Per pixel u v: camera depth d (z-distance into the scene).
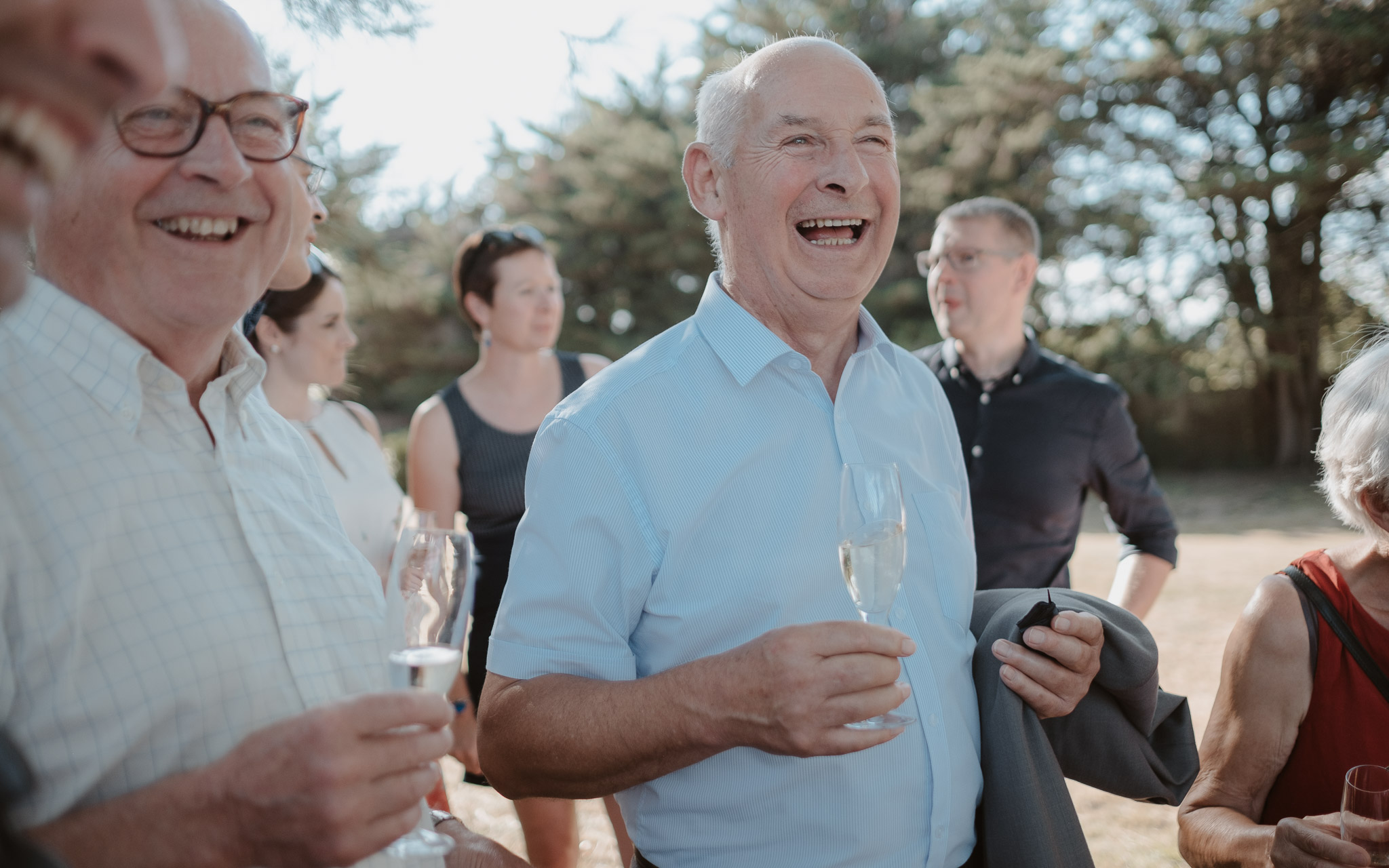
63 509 0.96
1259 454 19.17
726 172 1.70
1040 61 18.72
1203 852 1.69
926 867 1.49
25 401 0.98
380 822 0.92
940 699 1.55
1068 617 1.47
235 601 1.06
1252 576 8.44
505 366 2.99
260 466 1.20
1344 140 16.94
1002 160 19.31
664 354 1.66
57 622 0.94
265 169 1.09
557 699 1.42
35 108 0.50
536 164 23.41
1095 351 18.77
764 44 1.75
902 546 1.37
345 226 10.17
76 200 1.02
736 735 1.29
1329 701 1.69
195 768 1.00
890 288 20.34
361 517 2.46
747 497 1.55
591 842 3.68
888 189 1.68
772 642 1.28
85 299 1.06
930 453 1.81
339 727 0.90
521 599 1.51
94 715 0.95
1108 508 3.14
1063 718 1.62
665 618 1.52
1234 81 17.70
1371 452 1.63
